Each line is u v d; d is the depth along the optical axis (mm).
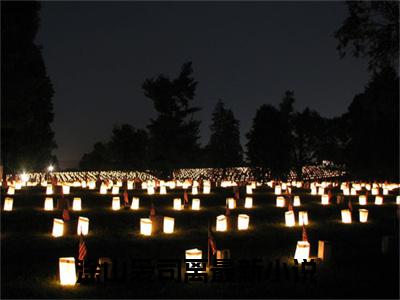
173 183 47500
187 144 59688
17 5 35594
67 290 12688
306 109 58500
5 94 34906
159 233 21484
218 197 38219
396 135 46250
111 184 46969
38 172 66375
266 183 55594
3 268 15039
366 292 12766
